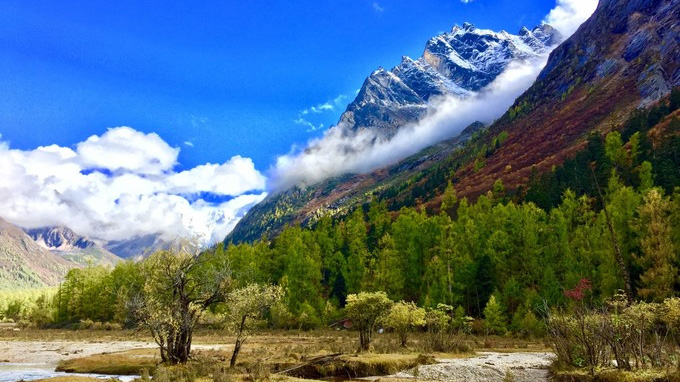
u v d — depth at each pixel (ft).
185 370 70.13
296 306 214.69
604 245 157.99
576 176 300.40
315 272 230.68
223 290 82.84
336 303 232.73
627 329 60.85
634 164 273.75
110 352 112.68
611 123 500.74
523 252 186.60
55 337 184.85
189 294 82.33
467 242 216.13
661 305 68.64
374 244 305.12
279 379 63.67
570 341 65.16
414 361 78.07
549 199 275.39
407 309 104.27
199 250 85.05
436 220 238.27
